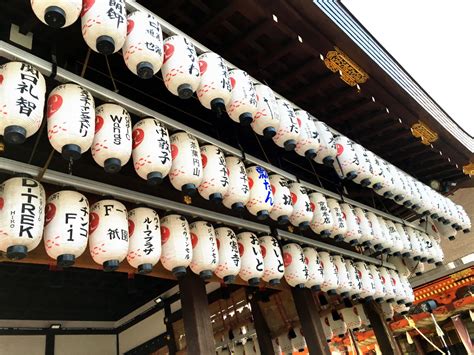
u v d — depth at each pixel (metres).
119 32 2.58
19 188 2.52
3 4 3.07
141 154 3.01
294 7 3.88
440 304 11.75
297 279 4.61
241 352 7.00
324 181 6.84
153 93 4.55
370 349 12.91
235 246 3.91
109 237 2.84
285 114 4.06
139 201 3.39
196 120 5.05
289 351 6.42
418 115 6.04
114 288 7.36
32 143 3.34
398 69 5.41
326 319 7.24
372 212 6.15
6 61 2.91
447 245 12.25
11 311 6.72
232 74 3.59
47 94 3.31
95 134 2.79
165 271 3.86
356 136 6.24
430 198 6.91
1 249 2.41
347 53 4.57
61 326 7.23
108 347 7.71
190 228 3.66
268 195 3.96
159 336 7.08
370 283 5.88
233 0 3.62
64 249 2.59
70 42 3.46
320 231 4.93
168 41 3.14
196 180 3.29
